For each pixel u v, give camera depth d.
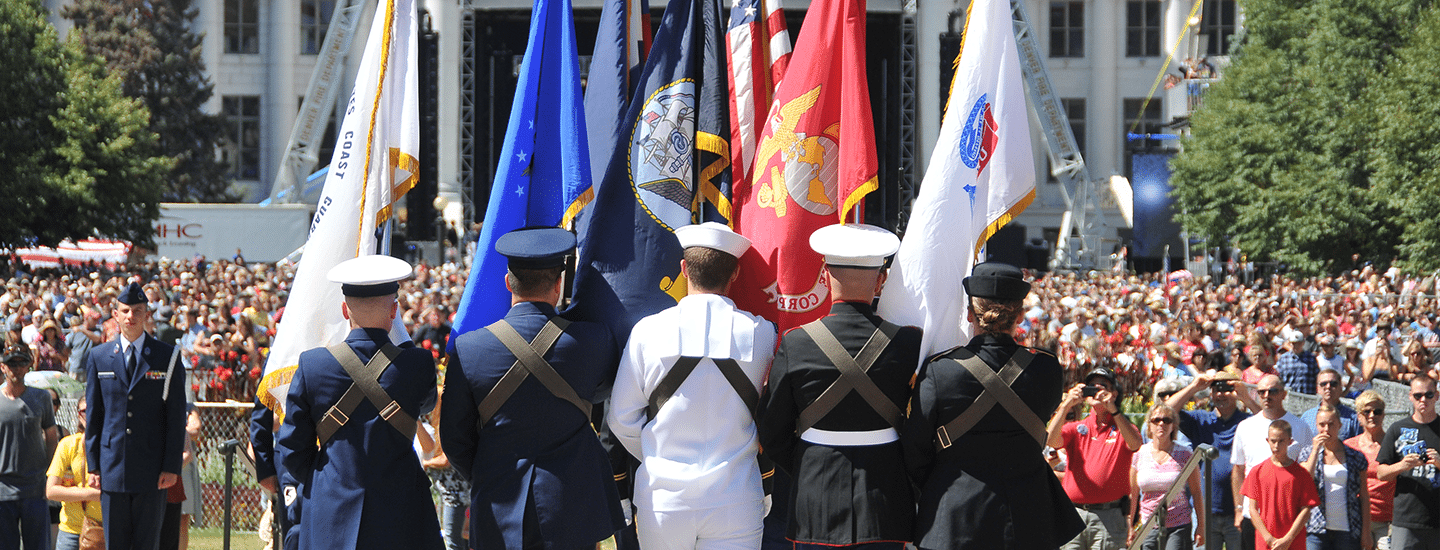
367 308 15.30
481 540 14.34
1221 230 130.00
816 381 13.93
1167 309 72.50
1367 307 76.88
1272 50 133.00
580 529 14.34
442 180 155.12
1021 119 17.22
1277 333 63.81
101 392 23.75
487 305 17.94
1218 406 28.05
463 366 14.41
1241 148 126.75
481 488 14.39
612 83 18.52
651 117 17.30
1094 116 184.25
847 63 17.64
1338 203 113.81
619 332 16.53
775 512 17.31
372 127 18.44
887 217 133.88
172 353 24.16
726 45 19.52
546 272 14.74
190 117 173.75
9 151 112.50
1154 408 26.02
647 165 17.12
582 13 150.12
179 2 177.88
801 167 17.78
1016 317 14.23
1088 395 25.27
